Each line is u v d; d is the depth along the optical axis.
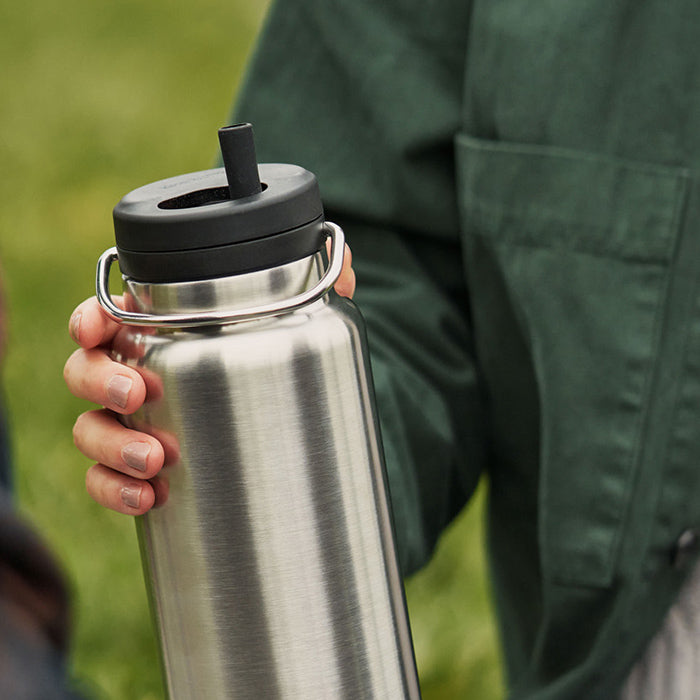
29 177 7.04
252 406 1.06
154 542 1.14
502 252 1.74
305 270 1.09
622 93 1.66
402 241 1.86
